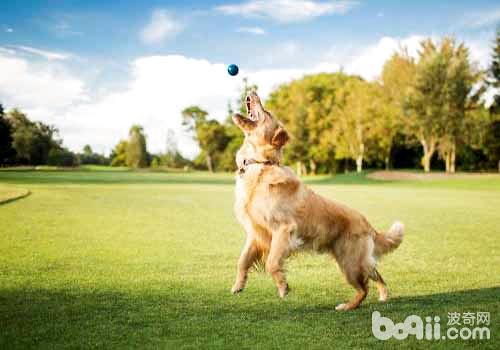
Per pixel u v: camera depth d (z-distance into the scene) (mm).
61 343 3434
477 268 6273
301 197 4770
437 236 8945
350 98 52188
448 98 40438
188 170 83000
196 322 3949
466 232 9453
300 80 64438
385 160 57344
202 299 4672
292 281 5539
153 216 11477
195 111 88875
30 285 5070
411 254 7219
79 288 4980
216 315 4160
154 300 4586
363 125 49031
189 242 7977
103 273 5676
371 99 49688
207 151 85188
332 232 4871
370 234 4953
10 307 4289
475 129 42938
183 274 5719
